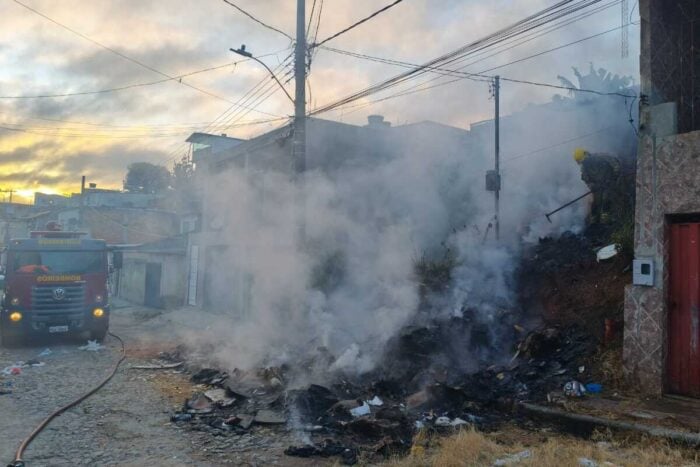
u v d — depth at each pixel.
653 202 6.28
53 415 6.28
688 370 5.98
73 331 11.88
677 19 6.94
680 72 6.89
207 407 6.71
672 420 5.18
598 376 6.55
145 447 5.31
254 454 5.13
